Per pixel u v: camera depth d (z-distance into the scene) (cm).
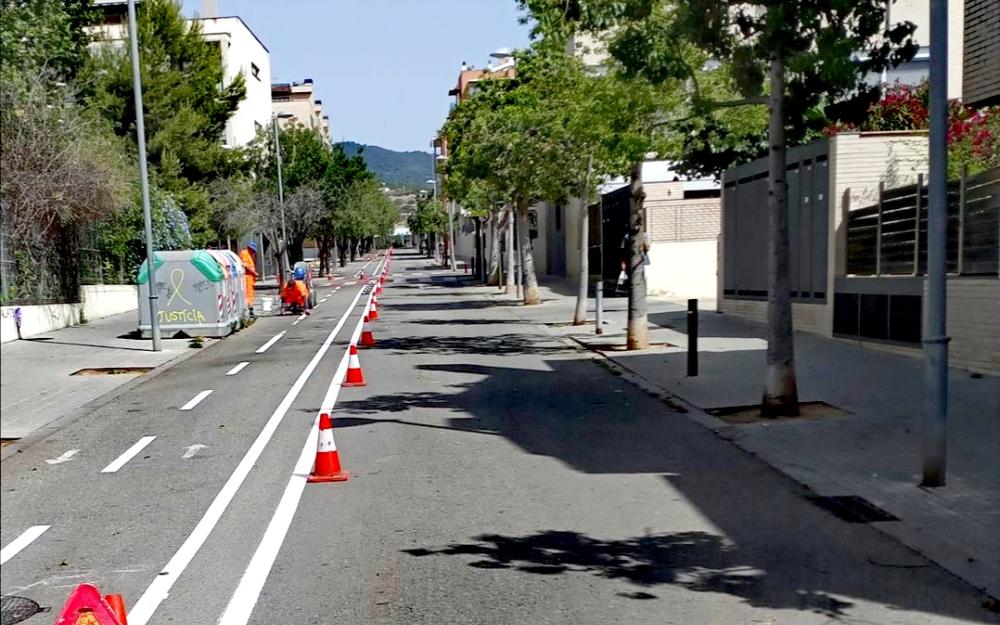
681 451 990
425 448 1035
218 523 764
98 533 749
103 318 3016
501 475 901
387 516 768
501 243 4659
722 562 634
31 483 937
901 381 1316
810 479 853
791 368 1135
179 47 3966
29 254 2523
